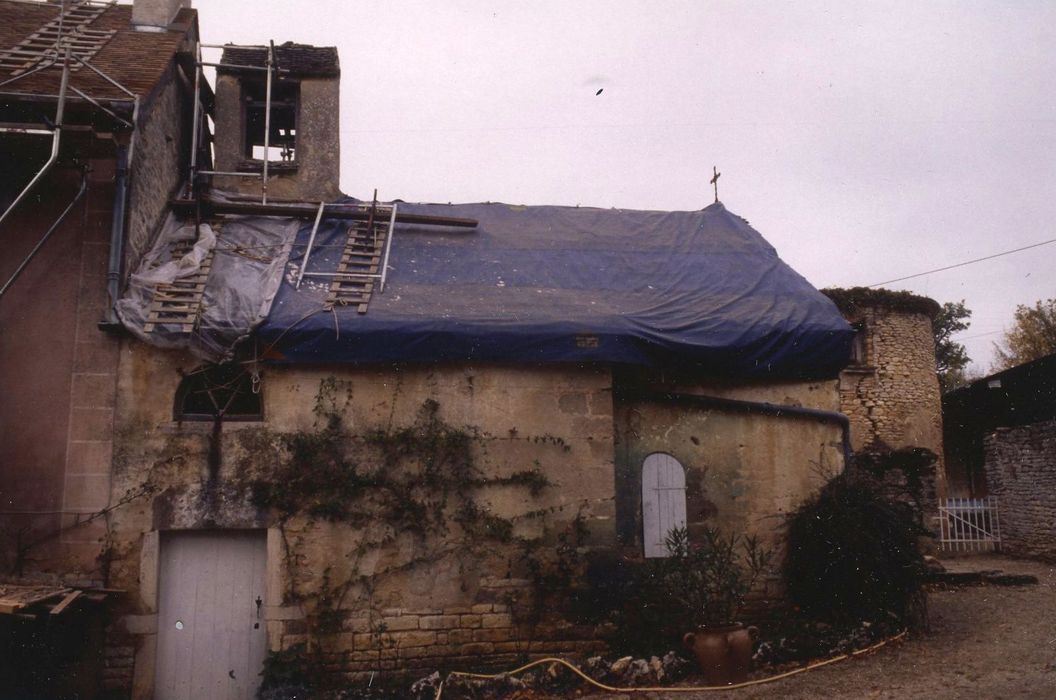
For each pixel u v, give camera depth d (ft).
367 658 27.25
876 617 29.66
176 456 27.32
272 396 28.17
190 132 38.27
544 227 39.09
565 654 28.37
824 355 33.99
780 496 33.24
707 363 32.12
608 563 29.27
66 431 27.02
